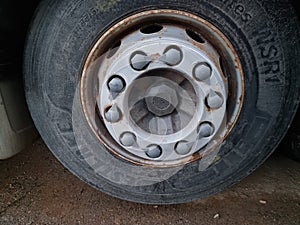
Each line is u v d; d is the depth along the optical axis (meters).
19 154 1.99
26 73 1.29
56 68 1.24
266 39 1.20
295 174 1.83
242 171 1.39
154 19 1.18
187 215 1.55
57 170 1.86
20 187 1.74
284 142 1.73
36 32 1.22
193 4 1.15
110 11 1.16
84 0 1.15
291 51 1.22
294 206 1.61
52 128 1.33
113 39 1.20
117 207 1.60
